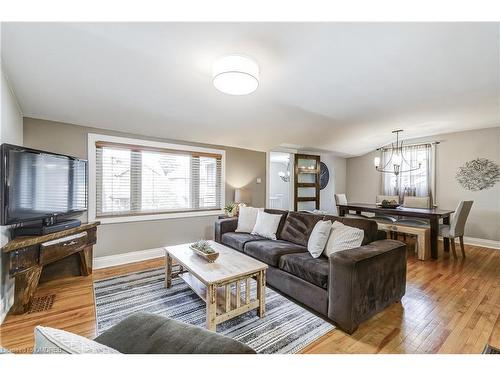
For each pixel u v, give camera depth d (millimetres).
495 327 1816
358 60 2029
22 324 1814
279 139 4309
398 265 2113
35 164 2125
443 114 3451
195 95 2570
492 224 4281
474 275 2885
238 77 1881
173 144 3717
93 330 1758
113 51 1816
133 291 2389
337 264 1784
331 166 6578
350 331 1710
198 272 1853
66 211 2518
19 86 2152
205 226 4090
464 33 1712
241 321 1894
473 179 4477
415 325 1848
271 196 8094
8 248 1823
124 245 3297
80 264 2795
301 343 1626
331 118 3465
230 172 4441
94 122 2953
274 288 2492
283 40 1739
